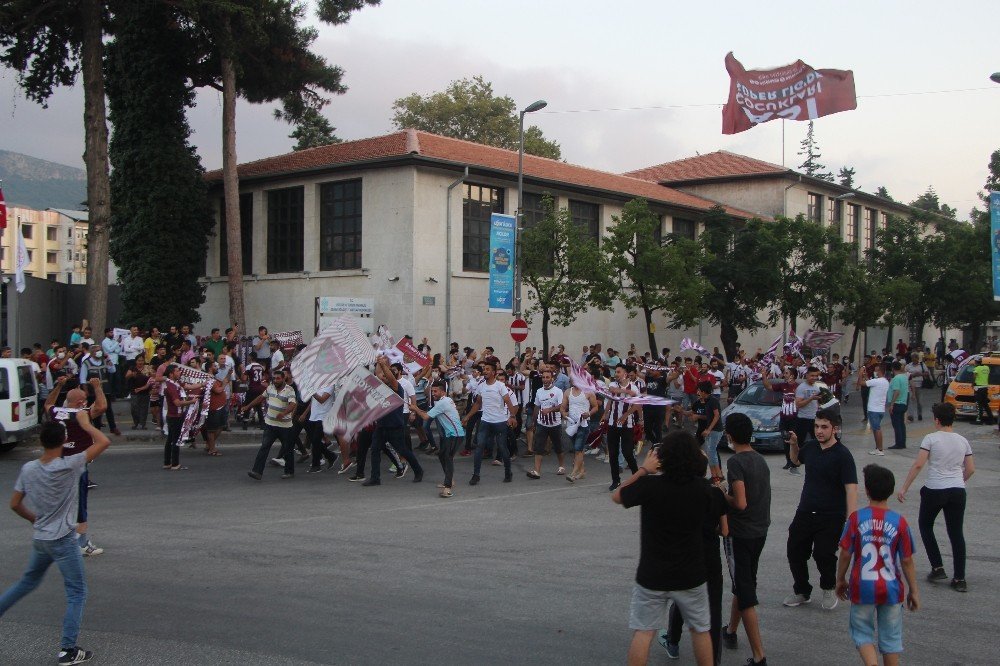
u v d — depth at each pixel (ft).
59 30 79.82
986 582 26.71
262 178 101.96
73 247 302.66
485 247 99.19
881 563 17.54
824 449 23.76
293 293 100.22
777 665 19.45
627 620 22.03
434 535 32.19
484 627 21.30
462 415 67.15
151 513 35.94
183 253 96.94
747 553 19.81
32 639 20.21
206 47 91.40
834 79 76.18
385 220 92.12
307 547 29.86
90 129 76.18
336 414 39.47
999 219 69.00
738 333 141.08
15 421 50.70
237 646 19.67
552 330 107.04
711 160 163.02
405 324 90.27
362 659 18.90
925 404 98.37
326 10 89.40
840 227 165.48
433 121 190.08
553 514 36.86
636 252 100.89
